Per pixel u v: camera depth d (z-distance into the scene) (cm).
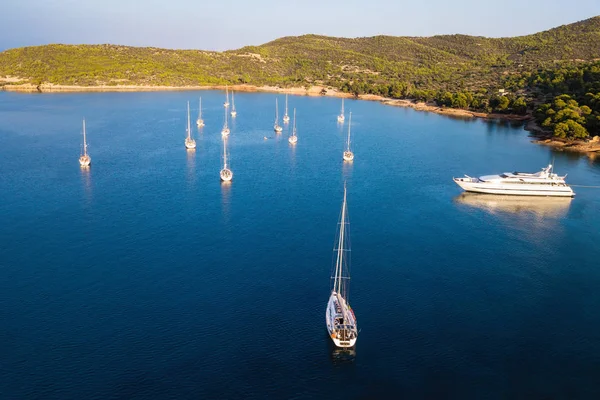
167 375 6688
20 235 10831
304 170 16875
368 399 6412
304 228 11594
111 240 10675
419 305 8481
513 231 11844
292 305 8338
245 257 10012
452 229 11862
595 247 11019
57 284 8831
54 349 7119
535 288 9175
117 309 8112
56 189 14100
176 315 7981
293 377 6738
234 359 7019
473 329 7869
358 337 7581
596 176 16725
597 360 7256
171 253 10119
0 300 8300
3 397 6216
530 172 17150
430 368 6981
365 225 11944
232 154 19088
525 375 6919
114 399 6269
